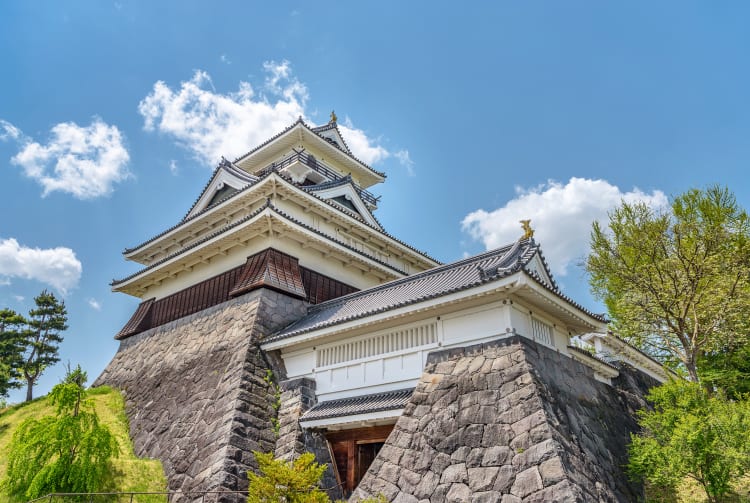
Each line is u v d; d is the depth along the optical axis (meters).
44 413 20.25
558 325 14.27
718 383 21.80
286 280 19.27
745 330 19.66
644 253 20.58
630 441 14.04
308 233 20.03
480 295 12.13
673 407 12.65
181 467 14.56
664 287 19.39
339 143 33.91
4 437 18.88
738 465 10.47
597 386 15.02
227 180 25.61
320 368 15.43
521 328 12.22
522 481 9.44
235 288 19.61
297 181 28.92
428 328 13.35
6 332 37.19
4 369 34.97
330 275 21.83
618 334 22.11
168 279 24.56
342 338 15.18
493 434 10.38
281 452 13.90
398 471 11.01
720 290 19.00
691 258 19.00
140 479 14.28
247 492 12.98
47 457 12.76
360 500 10.71
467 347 12.29
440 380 12.02
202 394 16.61
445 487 10.21
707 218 21.50
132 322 25.55
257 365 16.17
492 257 14.64
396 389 13.38
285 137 30.38
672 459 11.15
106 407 20.14
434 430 11.19
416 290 15.34
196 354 18.94
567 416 11.45
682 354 19.55
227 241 20.89
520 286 11.56
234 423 14.06
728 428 10.84
